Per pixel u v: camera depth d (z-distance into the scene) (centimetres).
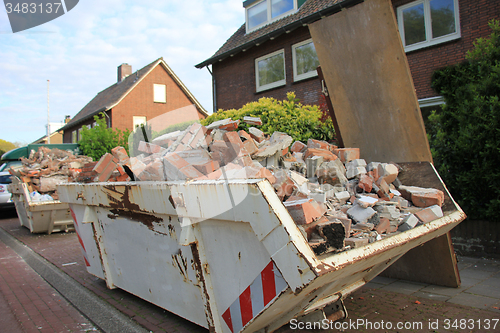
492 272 418
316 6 1027
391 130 377
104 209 351
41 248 646
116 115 2477
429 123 560
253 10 1272
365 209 254
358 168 335
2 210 1138
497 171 455
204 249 235
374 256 204
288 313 223
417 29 757
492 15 640
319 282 173
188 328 288
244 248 203
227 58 1276
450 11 706
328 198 290
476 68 497
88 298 368
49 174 798
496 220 468
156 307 335
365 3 345
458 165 507
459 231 506
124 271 342
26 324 321
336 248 190
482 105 469
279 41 1086
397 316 304
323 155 354
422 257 376
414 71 755
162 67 2661
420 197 306
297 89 1037
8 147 5275
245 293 207
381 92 371
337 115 424
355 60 379
